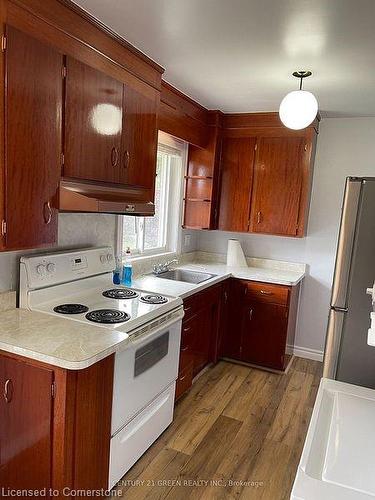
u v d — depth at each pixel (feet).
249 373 11.12
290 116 7.21
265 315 11.16
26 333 5.41
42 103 5.27
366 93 8.89
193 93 9.70
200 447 7.58
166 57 7.36
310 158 11.07
